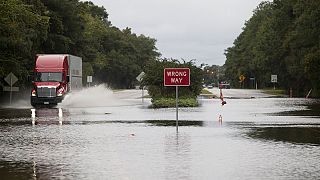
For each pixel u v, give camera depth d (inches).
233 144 816.9
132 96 3157.0
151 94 2217.0
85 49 3533.5
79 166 616.7
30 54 2336.4
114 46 6535.4
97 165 622.2
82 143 835.4
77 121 1282.0
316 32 2952.8
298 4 3154.5
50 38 2775.6
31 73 2401.6
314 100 2647.6
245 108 1881.2
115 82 6683.1
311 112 1642.5
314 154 710.5
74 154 714.2
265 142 844.6
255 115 1499.8
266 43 4158.5
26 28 2260.1
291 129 1068.5
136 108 1892.2
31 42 2245.3
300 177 545.6
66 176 555.2
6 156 699.4
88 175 559.8
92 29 5600.4
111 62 6195.9
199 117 1417.3
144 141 856.9
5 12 1985.7
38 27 2452.0
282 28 3708.2
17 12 2089.1
